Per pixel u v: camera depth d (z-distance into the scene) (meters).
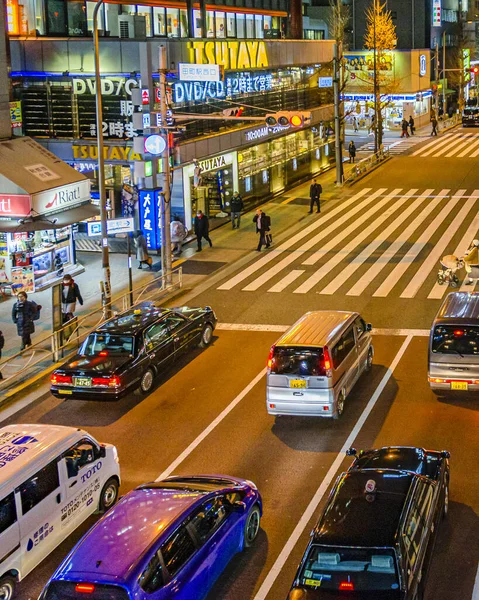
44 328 25.34
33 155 29.53
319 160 52.12
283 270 30.53
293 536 13.05
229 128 39.19
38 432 13.54
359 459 13.64
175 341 20.94
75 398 18.88
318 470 15.39
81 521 13.51
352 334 18.81
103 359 19.20
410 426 17.17
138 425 18.08
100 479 14.05
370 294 26.98
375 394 18.98
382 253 32.25
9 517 11.84
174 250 33.22
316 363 17.09
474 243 29.47
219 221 38.53
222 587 11.75
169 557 10.70
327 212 40.44
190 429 17.69
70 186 29.41
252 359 21.72
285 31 57.22
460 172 49.28
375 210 40.28
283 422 17.78
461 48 89.75
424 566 10.87
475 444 16.16
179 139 34.41
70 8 37.19
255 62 40.94
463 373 17.70
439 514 12.41
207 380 20.47
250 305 26.53
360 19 79.38
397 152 58.59
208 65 27.58
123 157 33.19
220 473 15.48
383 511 10.93
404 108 73.25
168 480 13.21
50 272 30.09
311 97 50.16
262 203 43.09
